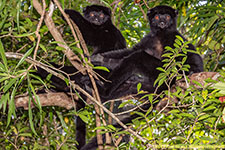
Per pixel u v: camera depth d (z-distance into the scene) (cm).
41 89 633
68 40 738
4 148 698
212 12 687
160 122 555
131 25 938
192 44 675
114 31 799
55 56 701
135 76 657
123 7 895
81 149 605
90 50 838
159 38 747
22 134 557
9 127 666
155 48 748
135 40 997
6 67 325
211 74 540
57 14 708
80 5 894
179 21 880
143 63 639
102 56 722
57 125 733
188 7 840
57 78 601
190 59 648
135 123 399
